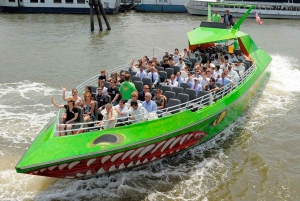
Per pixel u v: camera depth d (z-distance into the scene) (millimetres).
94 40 28594
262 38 30766
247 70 13922
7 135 11539
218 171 9805
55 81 17438
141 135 8875
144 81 12164
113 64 21047
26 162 7570
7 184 8953
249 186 9172
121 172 9500
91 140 8336
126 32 32875
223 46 17906
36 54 23125
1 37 28672
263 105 14570
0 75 18188
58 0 45906
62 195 8641
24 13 45469
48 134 8656
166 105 10445
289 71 19844
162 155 9766
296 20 44750
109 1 45656
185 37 30656
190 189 8977
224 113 11555
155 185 9102
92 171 8648
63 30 33312
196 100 11188
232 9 45594
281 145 11258
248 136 11812
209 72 12750
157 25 37688
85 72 19156
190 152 10758
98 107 10383
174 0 49938
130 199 8562
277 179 9477
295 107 14352
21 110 13680
